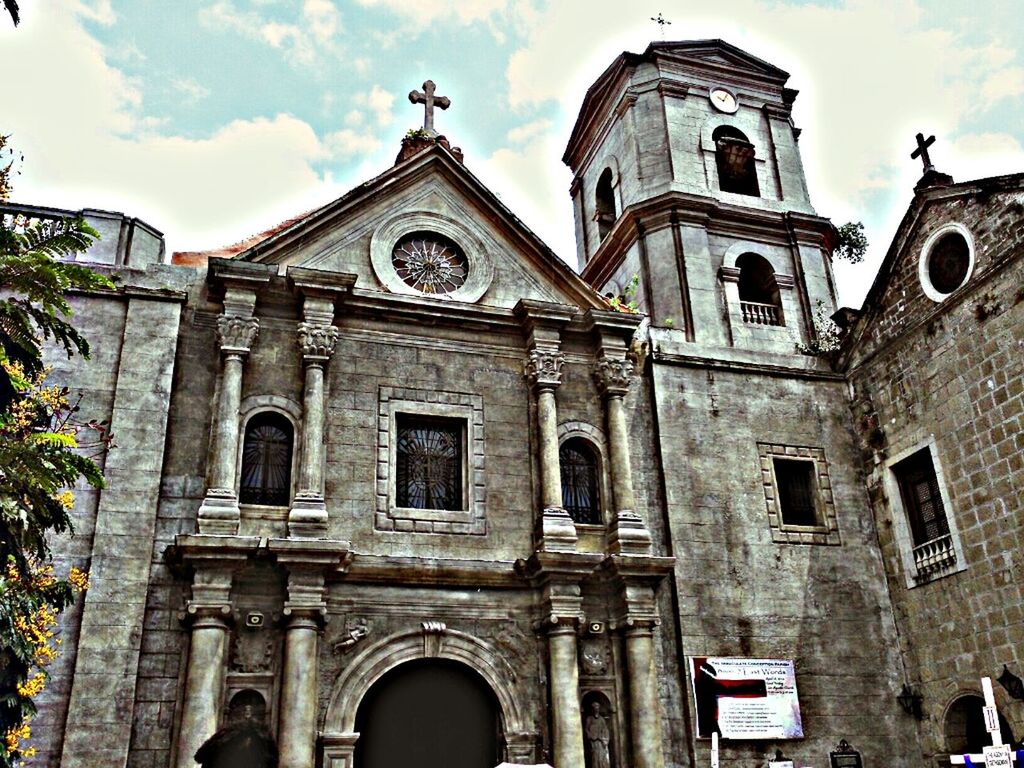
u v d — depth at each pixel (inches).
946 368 803.4
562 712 693.9
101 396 703.7
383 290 806.5
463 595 724.7
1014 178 756.0
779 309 973.8
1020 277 745.0
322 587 674.2
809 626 799.1
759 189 1045.2
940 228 828.6
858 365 900.6
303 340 751.7
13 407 593.9
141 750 621.9
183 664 648.4
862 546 847.7
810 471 872.9
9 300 561.3
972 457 766.5
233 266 746.2
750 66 1114.7
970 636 748.0
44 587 564.4
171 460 705.0
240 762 190.2
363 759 677.3
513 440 798.5
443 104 940.0
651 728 708.0
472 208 868.6
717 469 835.4
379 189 832.3
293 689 644.7
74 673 619.2
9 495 526.0
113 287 586.9
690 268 952.3
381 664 688.4
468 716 710.5
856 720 778.2
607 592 757.9
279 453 738.8
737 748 742.5
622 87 1100.5
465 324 817.5
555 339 824.3
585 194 1202.0
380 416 765.9
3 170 671.1
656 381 852.0
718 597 786.2
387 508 737.6
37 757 598.2
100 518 663.1
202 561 650.8
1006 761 609.0
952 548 773.3
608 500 796.6
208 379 739.4
